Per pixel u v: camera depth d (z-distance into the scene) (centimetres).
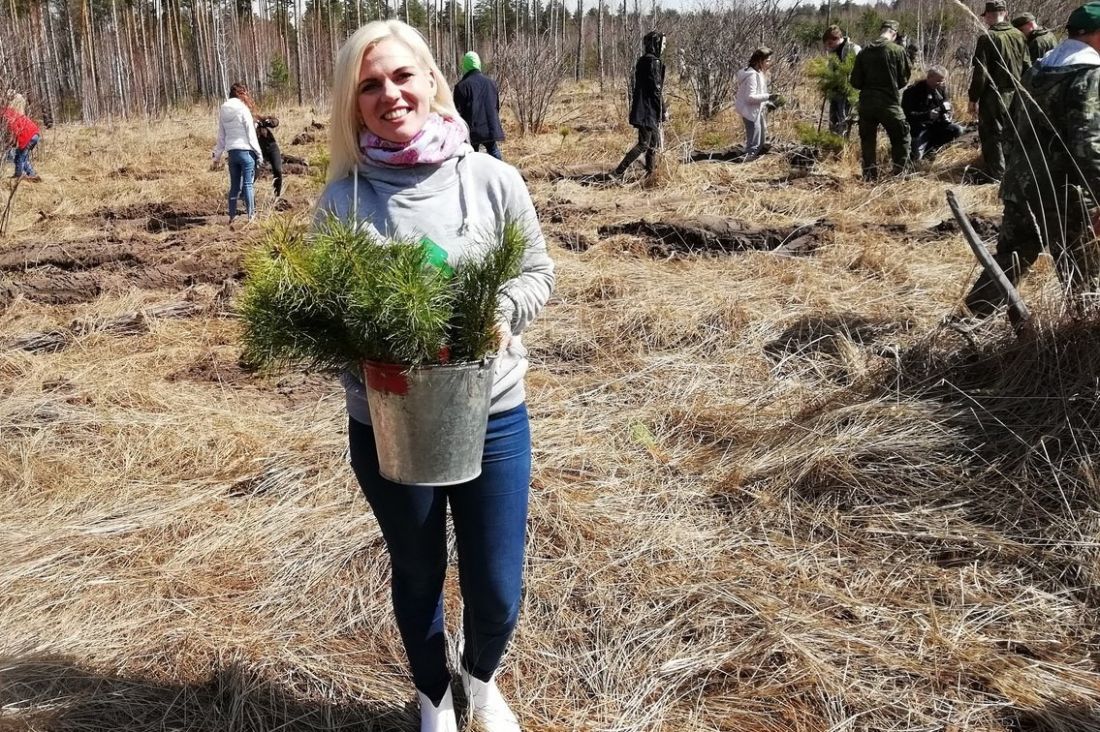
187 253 796
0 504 380
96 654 285
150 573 329
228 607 309
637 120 1093
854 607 294
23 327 611
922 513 337
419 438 196
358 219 211
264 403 475
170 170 1425
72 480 395
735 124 1534
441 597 237
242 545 343
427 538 221
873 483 353
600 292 609
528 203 224
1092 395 344
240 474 396
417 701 266
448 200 217
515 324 217
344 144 217
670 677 272
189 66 3784
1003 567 309
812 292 586
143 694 268
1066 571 301
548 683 273
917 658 271
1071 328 368
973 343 404
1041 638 277
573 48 3331
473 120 1071
